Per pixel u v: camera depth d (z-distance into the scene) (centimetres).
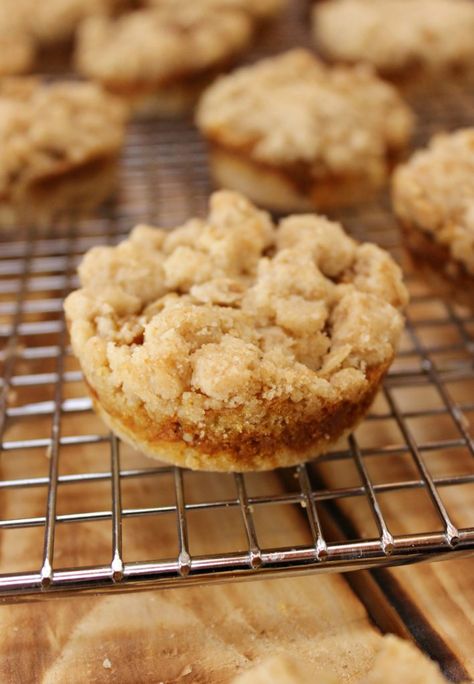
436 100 40
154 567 19
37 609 20
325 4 45
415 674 17
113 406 21
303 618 20
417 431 24
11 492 22
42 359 26
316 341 21
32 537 21
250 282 22
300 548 19
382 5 42
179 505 20
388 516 22
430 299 27
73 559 21
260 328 21
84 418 24
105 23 40
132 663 19
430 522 22
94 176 31
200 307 21
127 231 30
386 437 24
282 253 23
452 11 40
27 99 32
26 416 24
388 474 23
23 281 28
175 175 34
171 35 38
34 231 31
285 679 17
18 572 19
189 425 20
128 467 23
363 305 22
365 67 36
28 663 19
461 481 21
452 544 19
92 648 20
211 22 40
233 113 32
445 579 21
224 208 24
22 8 42
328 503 22
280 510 22
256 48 45
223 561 19
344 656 19
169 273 22
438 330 27
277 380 20
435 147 29
